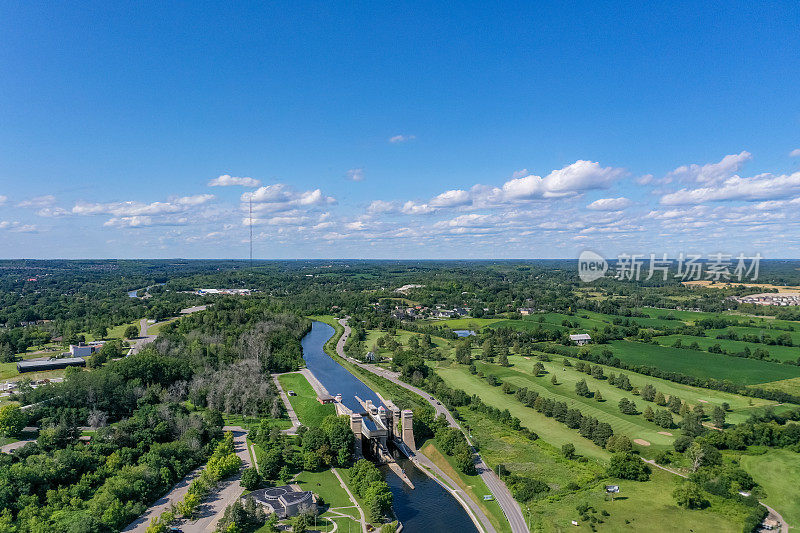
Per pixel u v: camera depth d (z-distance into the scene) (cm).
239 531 18212
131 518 18750
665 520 19175
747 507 19838
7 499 18075
